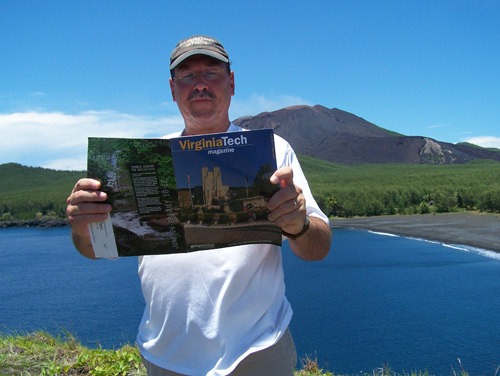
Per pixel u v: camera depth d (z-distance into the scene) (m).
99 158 1.61
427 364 24.14
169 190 1.62
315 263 58.09
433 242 70.88
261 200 1.60
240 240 1.62
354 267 54.19
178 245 1.65
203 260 1.71
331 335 29.83
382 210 121.75
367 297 39.94
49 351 4.16
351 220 113.31
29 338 4.75
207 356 1.67
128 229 1.65
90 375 3.58
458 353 25.97
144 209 1.63
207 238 1.65
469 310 34.97
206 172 1.61
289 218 1.55
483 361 24.50
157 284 1.79
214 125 2.03
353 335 29.67
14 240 97.81
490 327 30.61
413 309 35.66
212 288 1.68
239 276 1.68
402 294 40.50
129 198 1.63
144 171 1.61
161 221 1.63
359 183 176.88
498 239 69.62
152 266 1.82
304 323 32.75
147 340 1.84
